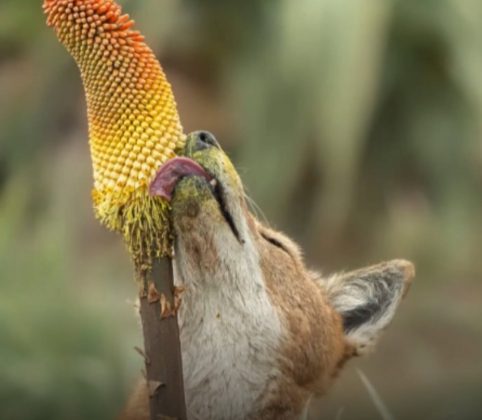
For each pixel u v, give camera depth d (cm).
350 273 840
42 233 1540
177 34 1780
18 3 1773
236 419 719
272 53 1755
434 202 1856
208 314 693
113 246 1623
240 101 1773
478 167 1864
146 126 571
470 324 1608
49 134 1764
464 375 1392
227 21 1783
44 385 1072
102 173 574
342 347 805
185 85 1805
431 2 1808
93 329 1115
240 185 648
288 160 1750
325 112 1717
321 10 1692
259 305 706
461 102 1844
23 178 1730
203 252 657
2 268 1229
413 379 1410
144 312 588
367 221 1819
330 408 1039
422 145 1844
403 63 1828
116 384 1085
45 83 1767
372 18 1700
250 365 712
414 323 1595
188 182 611
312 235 1786
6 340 1091
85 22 560
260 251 723
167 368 588
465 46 1816
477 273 1812
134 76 568
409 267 845
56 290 1196
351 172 1753
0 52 1795
